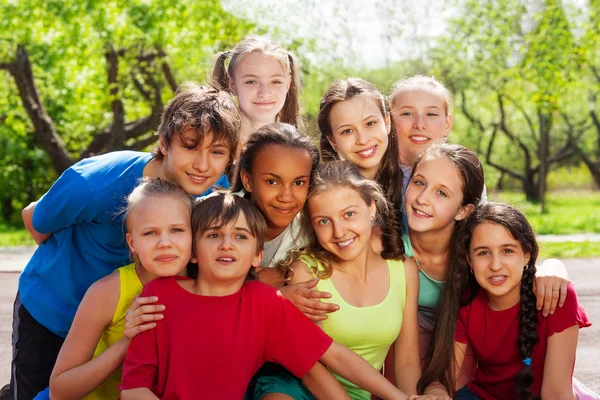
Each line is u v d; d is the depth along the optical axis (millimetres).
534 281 3383
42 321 3455
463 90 25719
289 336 3111
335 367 3164
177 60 17750
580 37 20766
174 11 16703
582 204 29297
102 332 3213
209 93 3361
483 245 3342
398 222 3639
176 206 3049
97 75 18672
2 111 21453
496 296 3434
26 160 22719
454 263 3504
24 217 3689
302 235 3463
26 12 16281
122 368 3111
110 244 3477
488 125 30422
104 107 19922
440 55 20844
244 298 3080
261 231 3092
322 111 3982
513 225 3307
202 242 3018
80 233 3484
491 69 21234
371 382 3143
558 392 3271
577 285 9508
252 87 4395
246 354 3020
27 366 3486
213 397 2943
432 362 3441
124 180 3412
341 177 3264
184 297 3027
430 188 3521
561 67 20328
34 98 18844
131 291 3146
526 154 30438
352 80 4016
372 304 3381
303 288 3215
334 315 3328
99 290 3113
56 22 16500
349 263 3387
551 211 24922
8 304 8328
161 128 3336
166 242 2996
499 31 20781
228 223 2996
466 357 3686
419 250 3719
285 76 4496
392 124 4047
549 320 3350
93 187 3369
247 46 4469
